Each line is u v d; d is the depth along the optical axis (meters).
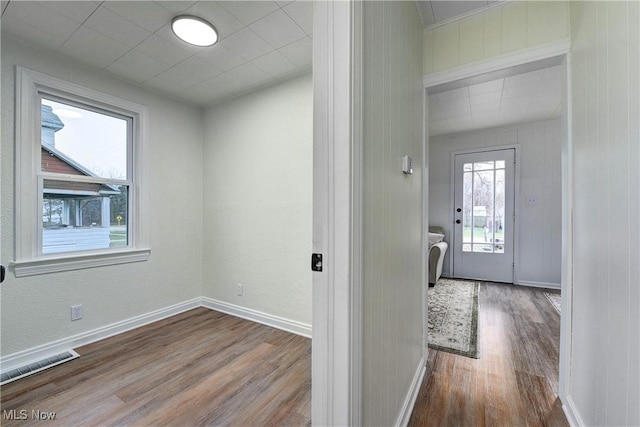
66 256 2.22
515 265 4.19
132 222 2.71
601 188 1.15
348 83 0.85
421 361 1.94
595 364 1.20
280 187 2.66
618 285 1.00
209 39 2.01
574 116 1.49
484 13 1.78
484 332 2.55
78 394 1.71
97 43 2.04
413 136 1.70
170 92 2.83
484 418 1.52
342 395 0.87
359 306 0.92
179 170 3.03
